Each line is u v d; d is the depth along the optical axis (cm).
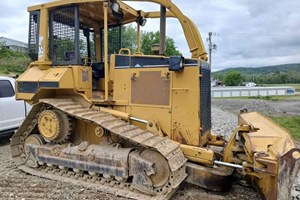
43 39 529
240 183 482
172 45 2827
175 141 472
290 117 1466
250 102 2655
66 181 477
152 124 478
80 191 445
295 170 313
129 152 443
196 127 461
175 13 526
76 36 504
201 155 442
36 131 560
